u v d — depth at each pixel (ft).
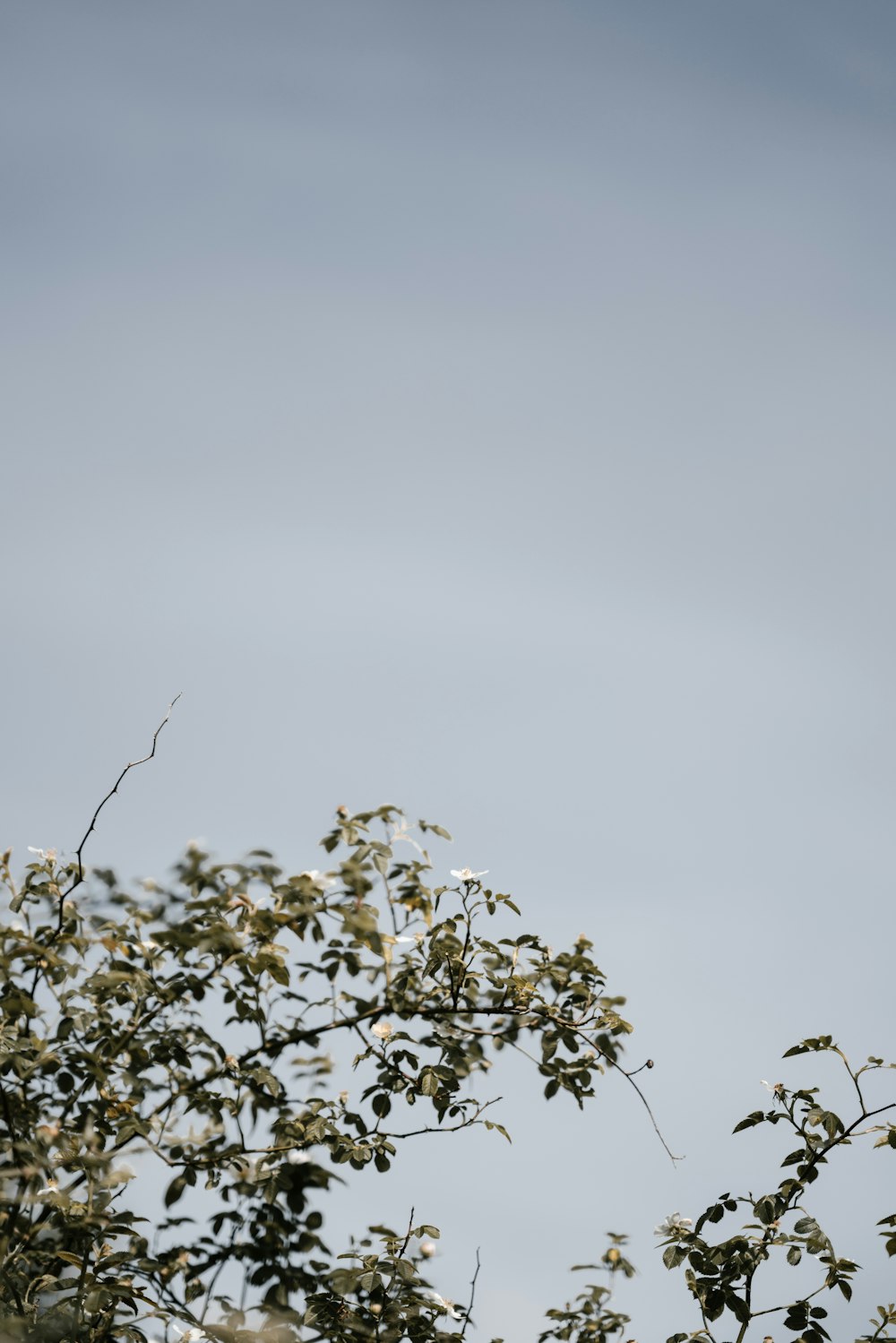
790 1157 30.14
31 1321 26.58
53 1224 28.19
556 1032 32.35
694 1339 29.99
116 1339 27.96
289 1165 32.17
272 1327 28.94
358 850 30.60
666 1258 30.32
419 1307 30.83
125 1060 29.66
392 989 32.65
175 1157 30.68
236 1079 31.22
